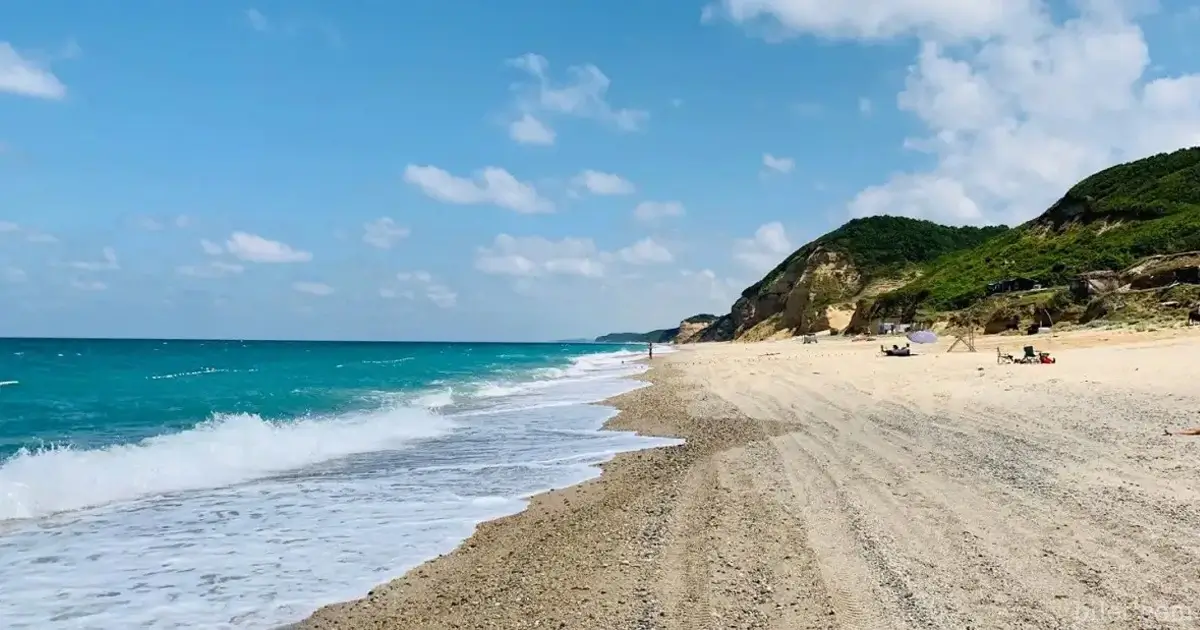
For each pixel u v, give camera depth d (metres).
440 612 6.14
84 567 7.47
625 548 7.51
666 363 53.03
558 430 18.02
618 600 6.02
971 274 74.81
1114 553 6.37
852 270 117.38
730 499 9.25
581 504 9.97
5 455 13.03
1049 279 58.59
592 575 6.73
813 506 8.55
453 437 16.86
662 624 5.43
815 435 13.77
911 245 122.00
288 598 6.61
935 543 6.90
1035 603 5.40
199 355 74.50
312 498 10.60
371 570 7.38
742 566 6.63
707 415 18.92
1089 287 48.91
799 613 5.49
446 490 11.12
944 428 13.53
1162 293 43.50
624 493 10.43
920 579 6.00
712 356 60.62
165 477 11.61
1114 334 36.56
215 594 6.72
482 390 30.75
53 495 10.18
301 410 21.94
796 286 121.06
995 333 51.91
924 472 9.95
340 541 8.39
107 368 46.25
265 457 13.72
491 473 12.48
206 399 25.05
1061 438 11.77
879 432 13.56
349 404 24.06
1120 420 12.95
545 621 5.70
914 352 38.66
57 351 80.38
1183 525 7.01
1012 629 4.99
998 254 77.81
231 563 7.61
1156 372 19.16
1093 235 67.25
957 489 8.90
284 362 59.53
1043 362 24.81
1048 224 77.31
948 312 65.25
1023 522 7.41
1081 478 9.07
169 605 6.45
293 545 8.23
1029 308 50.84
